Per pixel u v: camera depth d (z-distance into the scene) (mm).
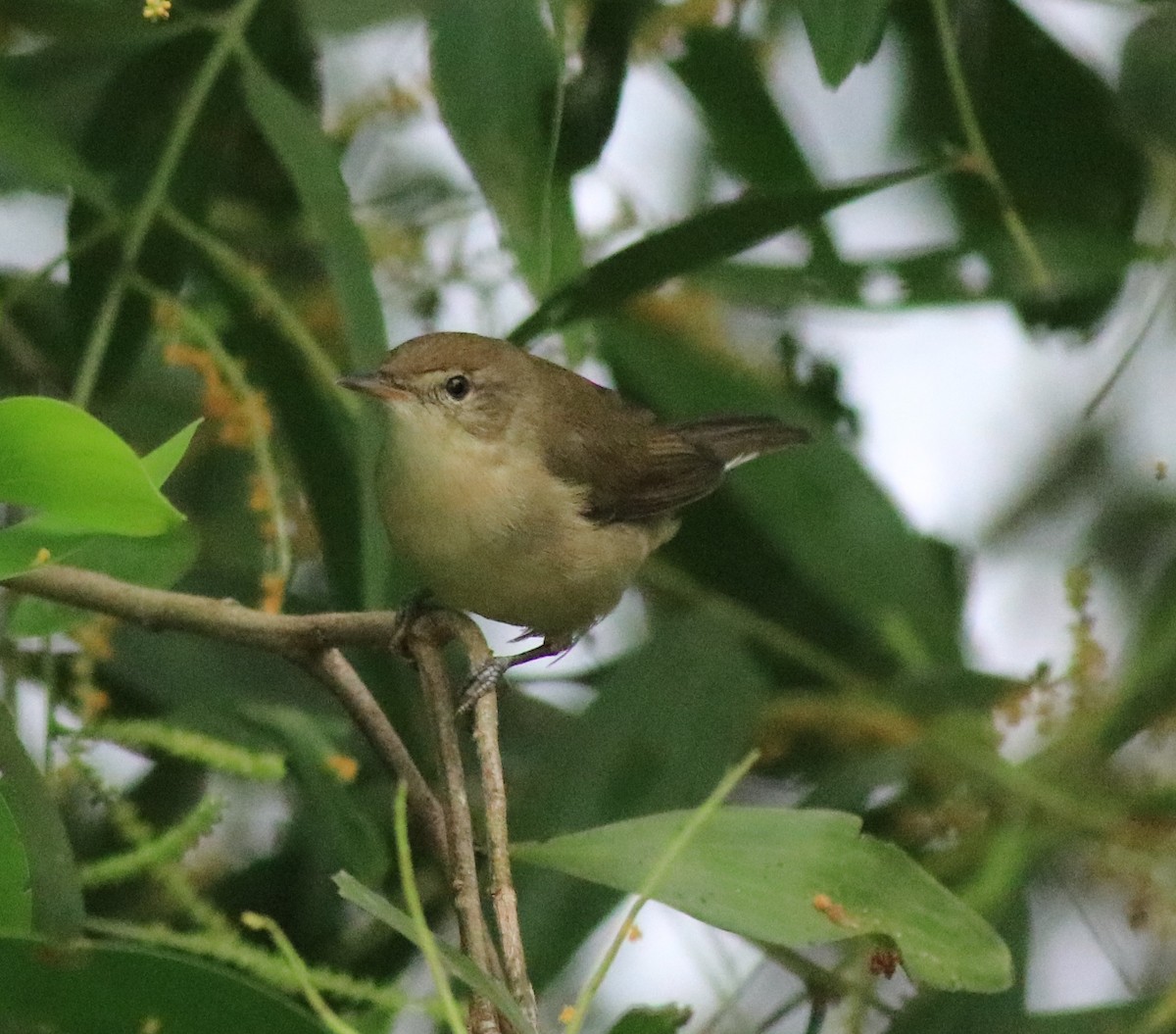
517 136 7176
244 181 9445
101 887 8102
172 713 8078
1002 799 8031
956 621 9133
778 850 5977
